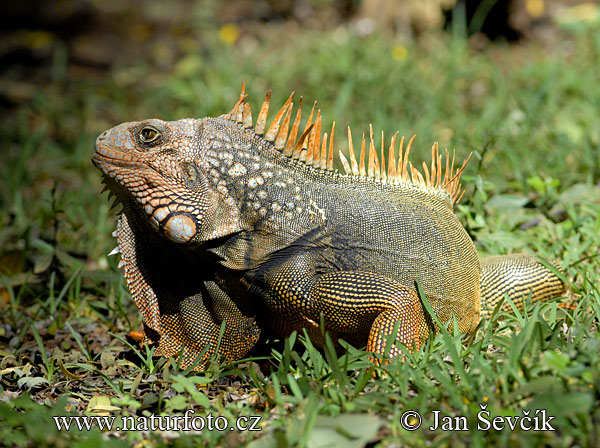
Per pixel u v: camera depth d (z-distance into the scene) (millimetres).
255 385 4340
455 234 4871
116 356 5227
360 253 4543
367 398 3775
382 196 4715
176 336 4867
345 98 10289
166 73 14219
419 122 9781
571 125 9016
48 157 10859
